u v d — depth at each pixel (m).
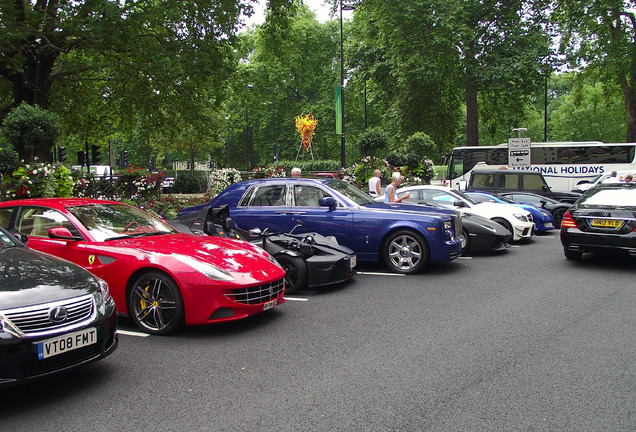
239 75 18.20
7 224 6.11
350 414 3.43
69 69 17.52
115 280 5.43
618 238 8.59
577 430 3.19
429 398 3.67
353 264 7.79
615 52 27.81
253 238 7.91
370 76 31.98
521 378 4.03
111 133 22.62
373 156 22.27
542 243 12.59
